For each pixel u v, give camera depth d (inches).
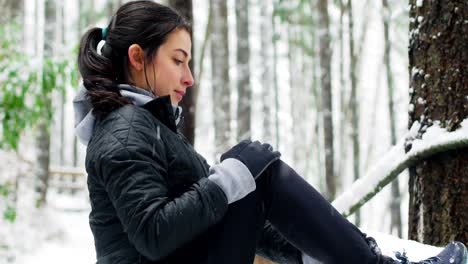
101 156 59.1
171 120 65.2
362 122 917.8
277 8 587.2
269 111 599.8
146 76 67.4
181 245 58.6
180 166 62.9
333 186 434.3
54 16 428.5
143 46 66.9
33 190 405.4
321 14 465.1
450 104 104.5
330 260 64.5
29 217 384.5
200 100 902.4
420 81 110.0
